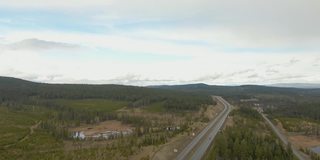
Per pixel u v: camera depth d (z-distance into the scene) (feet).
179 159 583.99
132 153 629.10
